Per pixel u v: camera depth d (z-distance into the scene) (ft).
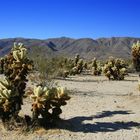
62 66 88.48
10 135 29.63
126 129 32.73
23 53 31.71
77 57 106.73
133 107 44.01
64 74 81.92
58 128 31.53
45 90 30.50
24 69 31.55
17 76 31.37
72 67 100.99
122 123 34.88
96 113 39.42
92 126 33.35
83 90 60.08
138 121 35.86
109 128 32.86
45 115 31.32
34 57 59.00
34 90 30.71
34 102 30.50
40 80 55.42
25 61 31.89
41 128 30.99
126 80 86.89
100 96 53.47
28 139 28.78
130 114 39.29
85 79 85.10
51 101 31.14
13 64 31.48
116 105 45.37
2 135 29.55
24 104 42.57
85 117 36.99
